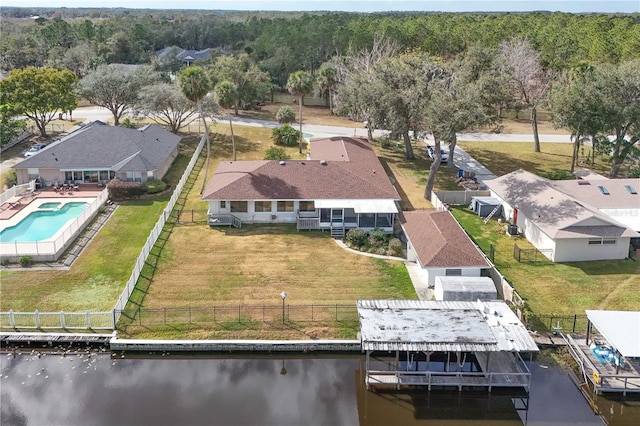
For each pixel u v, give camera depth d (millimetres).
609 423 29531
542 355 34469
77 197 58188
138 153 62656
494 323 33125
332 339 35250
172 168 68438
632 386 31281
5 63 144250
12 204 55531
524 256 46156
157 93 79188
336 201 51125
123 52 148625
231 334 35531
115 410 29828
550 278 42500
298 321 36781
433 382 31688
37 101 76125
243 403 30641
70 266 43406
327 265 44281
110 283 40969
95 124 71438
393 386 31984
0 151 73000
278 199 51594
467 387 31766
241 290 40219
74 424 28703
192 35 186625
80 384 32156
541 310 38125
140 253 44562
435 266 40375
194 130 87438
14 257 43406
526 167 71438
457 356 32750
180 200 58000
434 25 146375
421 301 35531
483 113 54844
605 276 42844
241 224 51969
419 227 46625
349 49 102000
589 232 44781
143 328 35906
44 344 35250
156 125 81938
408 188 62375
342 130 91312
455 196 58156
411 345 30438
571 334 35812
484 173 68500
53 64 133250
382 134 84500
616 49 98500
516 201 51969
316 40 128000
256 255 45812
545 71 97938
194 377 33031
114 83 82375
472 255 41344
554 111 65812
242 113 102500
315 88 107438
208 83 61219
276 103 117000
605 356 33188
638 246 47500
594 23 126312
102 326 36094
